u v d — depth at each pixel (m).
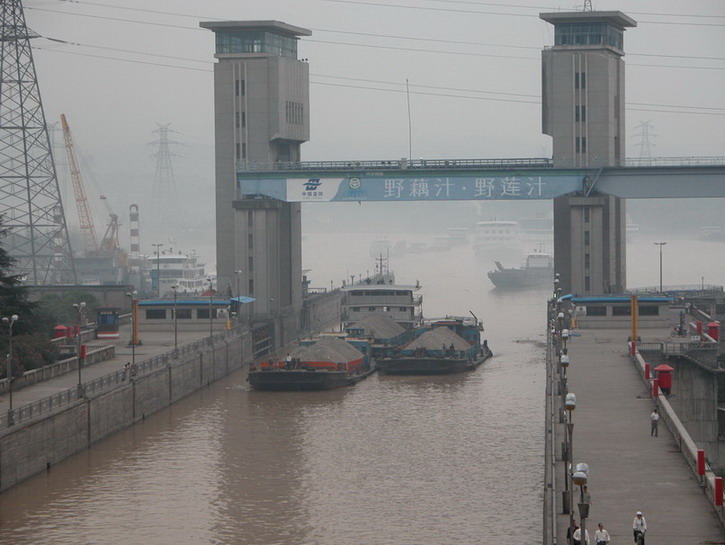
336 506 185.75
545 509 147.88
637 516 129.25
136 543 168.75
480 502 186.75
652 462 166.62
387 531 172.88
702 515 141.12
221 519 179.62
